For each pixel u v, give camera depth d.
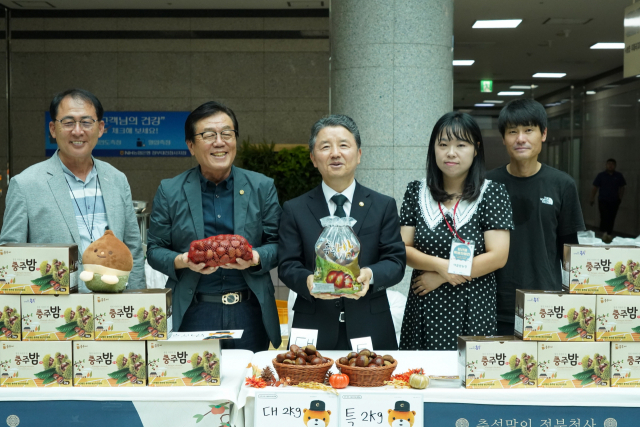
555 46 9.25
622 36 8.72
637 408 1.62
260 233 2.22
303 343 1.91
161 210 2.17
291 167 7.80
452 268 2.05
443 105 4.35
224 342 2.14
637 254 1.64
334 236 1.78
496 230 2.14
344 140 1.98
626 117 10.16
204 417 1.62
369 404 1.58
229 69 9.30
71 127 2.11
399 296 3.51
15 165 9.30
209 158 2.08
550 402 1.62
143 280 2.41
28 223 2.13
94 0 8.74
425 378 1.62
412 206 2.29
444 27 4.32
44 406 1.62
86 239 2.21
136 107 9.27
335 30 4.42
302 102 9.36
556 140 11.65
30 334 1.63
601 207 10.62
